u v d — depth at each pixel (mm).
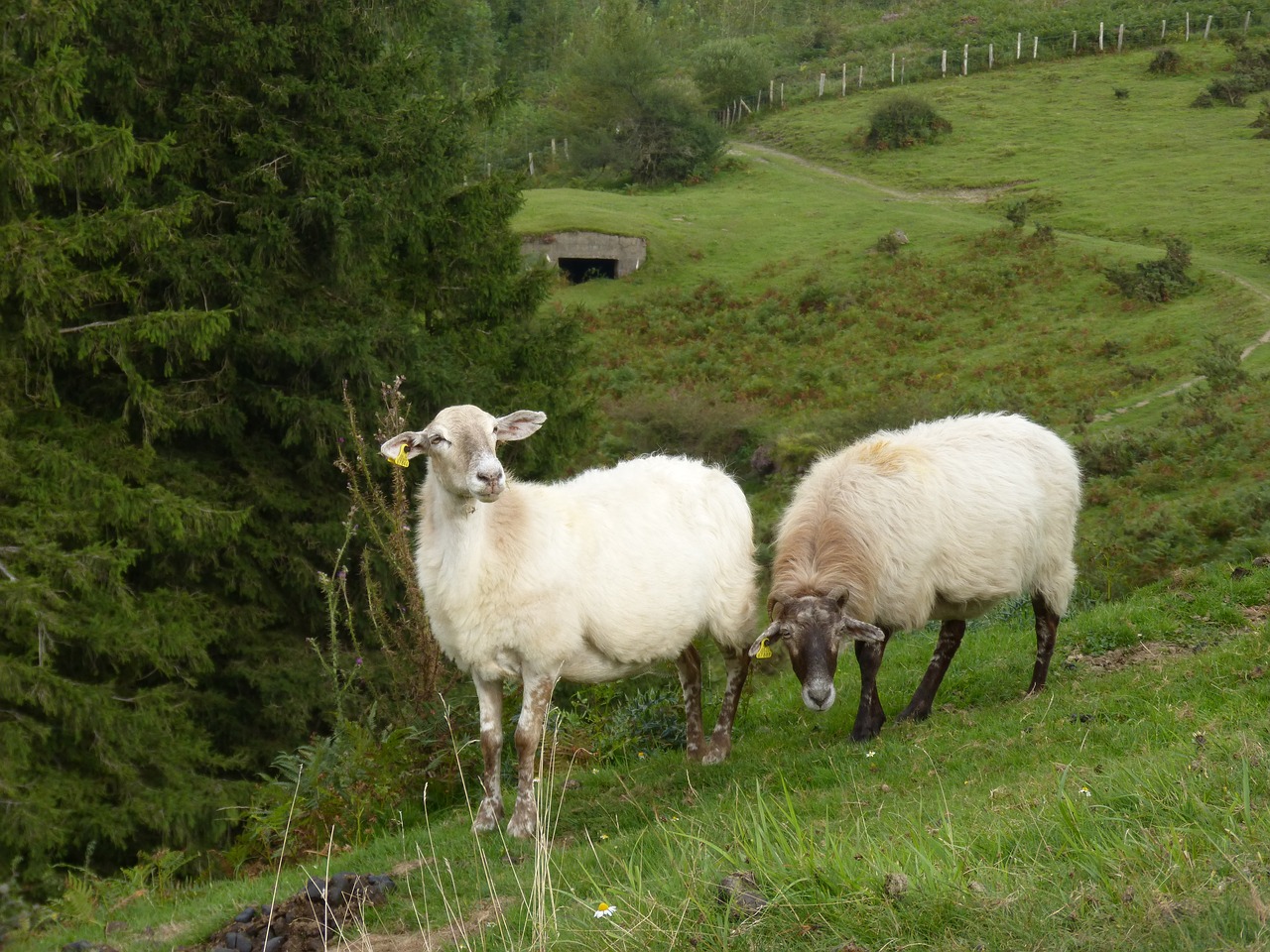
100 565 11594
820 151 71875
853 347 41469
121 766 11461
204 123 15250
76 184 12633
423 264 19234
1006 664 10000
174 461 14320
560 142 84375
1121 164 58406
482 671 6977
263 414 15234
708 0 128625
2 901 7934
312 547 14922
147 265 13891
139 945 6141
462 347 18984
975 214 54562
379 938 5559
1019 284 44062
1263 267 41000
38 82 11617
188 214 13562
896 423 31984
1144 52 77125
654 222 56125
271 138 15438
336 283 16109
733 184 67062
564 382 20469
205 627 13562
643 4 134750
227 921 6152
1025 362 36250
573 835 7055
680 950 4117
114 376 13953
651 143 70375
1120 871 4000
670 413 36625
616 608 7117
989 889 4059
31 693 10836
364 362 14977
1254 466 20797
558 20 120938
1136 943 3529
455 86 75875
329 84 16062
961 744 7332
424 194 16703
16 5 11836
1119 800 4871
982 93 75812
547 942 4613
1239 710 6605
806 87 86375
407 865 6691
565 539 7000
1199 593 10750
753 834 4969
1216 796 4656
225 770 13750
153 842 11820
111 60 14367
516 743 6926
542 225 53281
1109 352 35375
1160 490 21359
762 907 4148
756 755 8336
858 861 4410
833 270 49250
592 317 47375
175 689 13000
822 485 8391
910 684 10148
